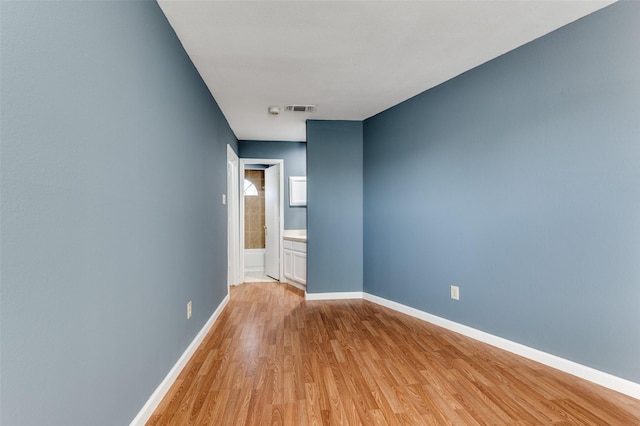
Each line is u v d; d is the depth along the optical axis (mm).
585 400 1776
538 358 2232
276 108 3498
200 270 2592
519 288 2354
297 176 5180
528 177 2297
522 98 2322
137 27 1497
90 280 1131
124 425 1372
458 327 2803
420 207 3186
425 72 2723
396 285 3508
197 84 2543
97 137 1174
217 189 3291
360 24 2010
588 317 1994
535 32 2150
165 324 1837
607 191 1913
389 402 1761
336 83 2912
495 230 2512
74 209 1044
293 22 1966
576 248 2049
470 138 2695
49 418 930
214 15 1865
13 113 813
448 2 1815
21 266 839
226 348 2486
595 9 1915
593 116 1967
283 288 4672
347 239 4059
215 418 1618
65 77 1000
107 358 1238
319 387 1916
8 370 801
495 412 1671
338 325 3025
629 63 1819
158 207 1733
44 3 913
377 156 3787
